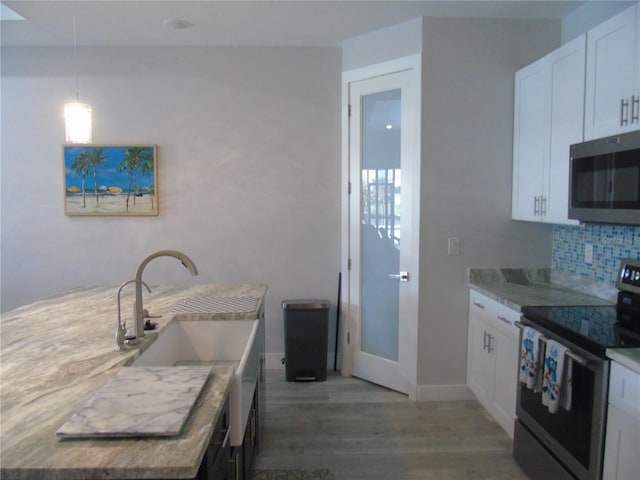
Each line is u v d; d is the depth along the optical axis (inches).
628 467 63.8
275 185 149.6
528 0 111.0
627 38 79.2
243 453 75.3
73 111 95.3
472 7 115.0
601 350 68.7
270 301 152.6
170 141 148.3
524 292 111.6
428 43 121.3
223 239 150.9
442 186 124.5
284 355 151.4
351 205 142.5
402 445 106.0
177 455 39.0
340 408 124.7
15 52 145.0
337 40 140.0
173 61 146.5
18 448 39.8
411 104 125.5
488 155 124.6
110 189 148.6
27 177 148.6
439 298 126.9
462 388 129.2
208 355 90.4
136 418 44.3
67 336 72.9
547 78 106.1
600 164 83.9
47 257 150.9
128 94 146.9
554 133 103.1
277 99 147.7
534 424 89.2
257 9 116.5
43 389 52.6
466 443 106.8
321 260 151.3
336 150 148.6
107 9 116.0
